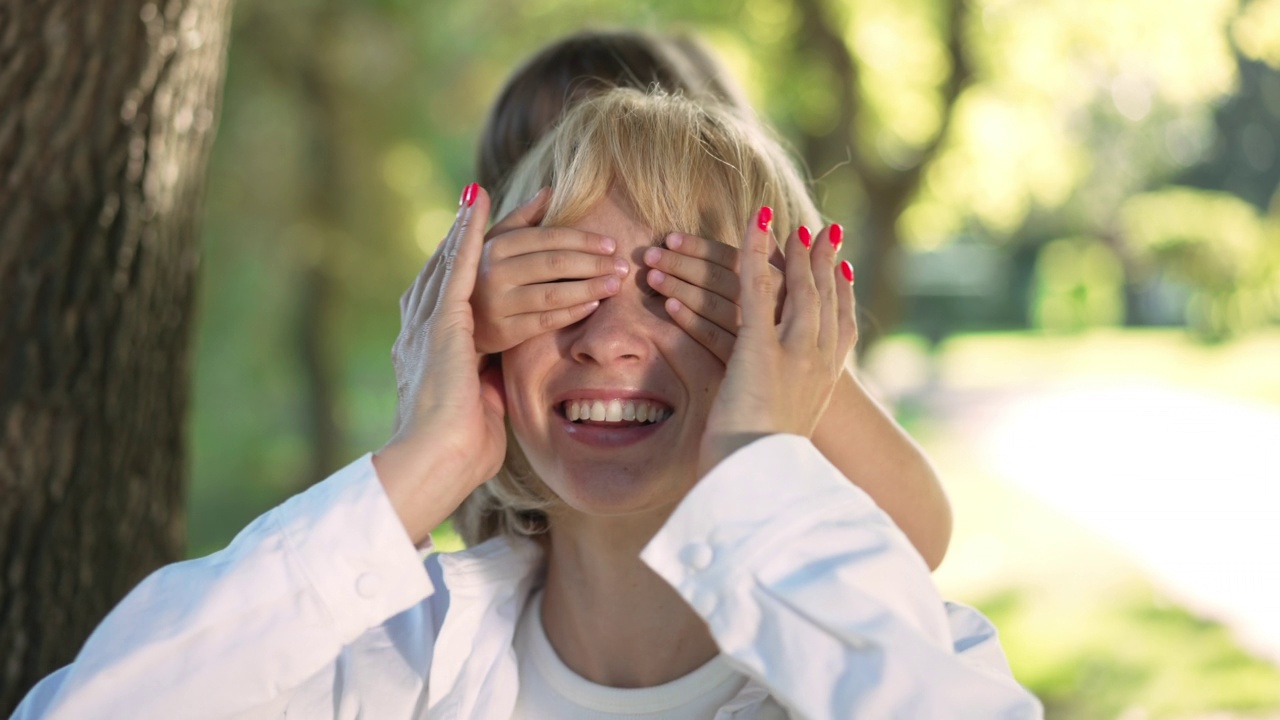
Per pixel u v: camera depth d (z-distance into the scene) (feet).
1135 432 45.24
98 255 5.98
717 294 3.98
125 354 6.16
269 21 29.78
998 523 29.01
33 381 5.90
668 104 4.37
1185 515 29.22
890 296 27.22
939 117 27.76
